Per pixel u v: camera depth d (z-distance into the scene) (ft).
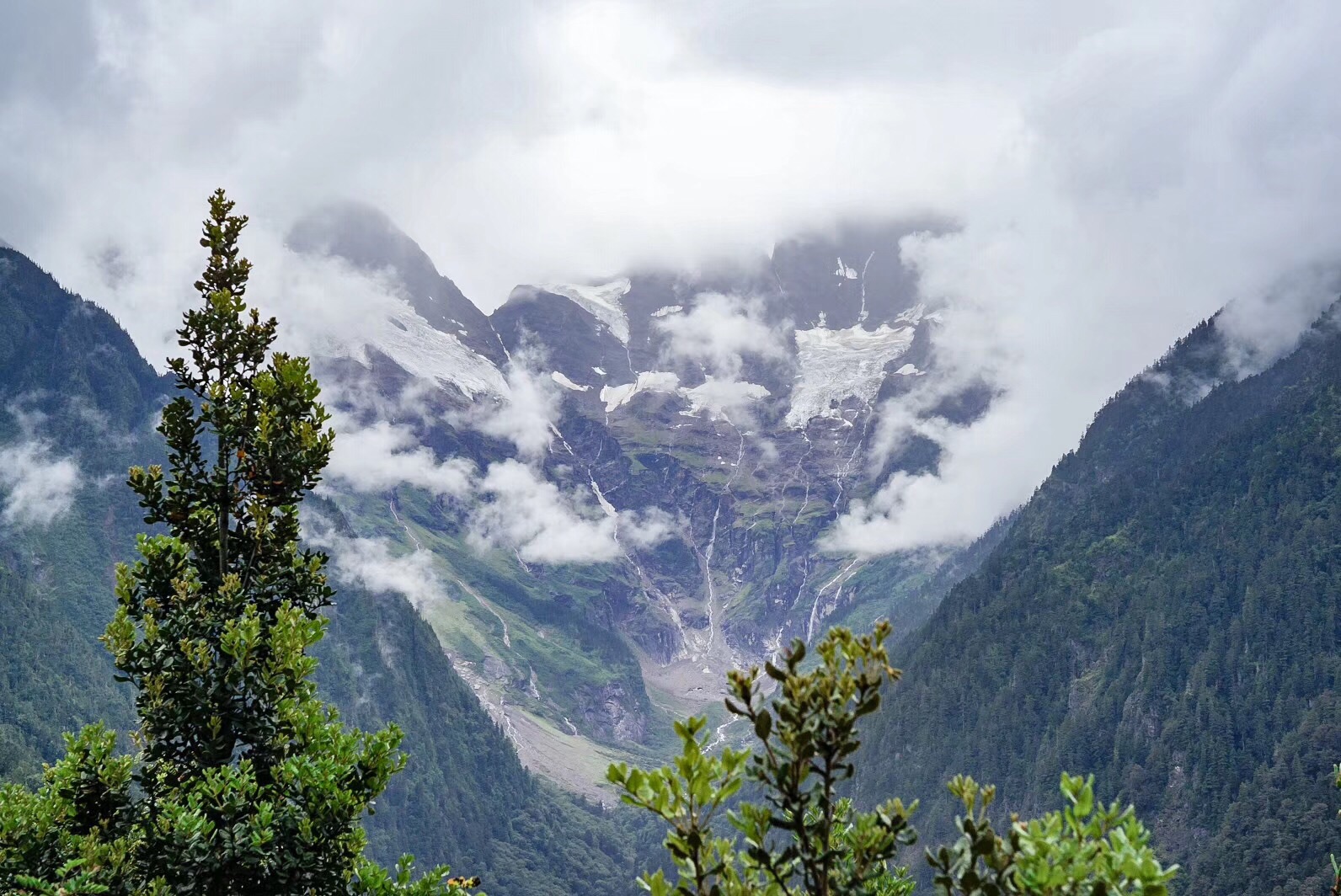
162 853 62.28
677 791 28.35
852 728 27.45
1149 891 23.54
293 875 63.36
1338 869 36.29
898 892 49.57
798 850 27.53
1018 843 25.79
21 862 61.21
